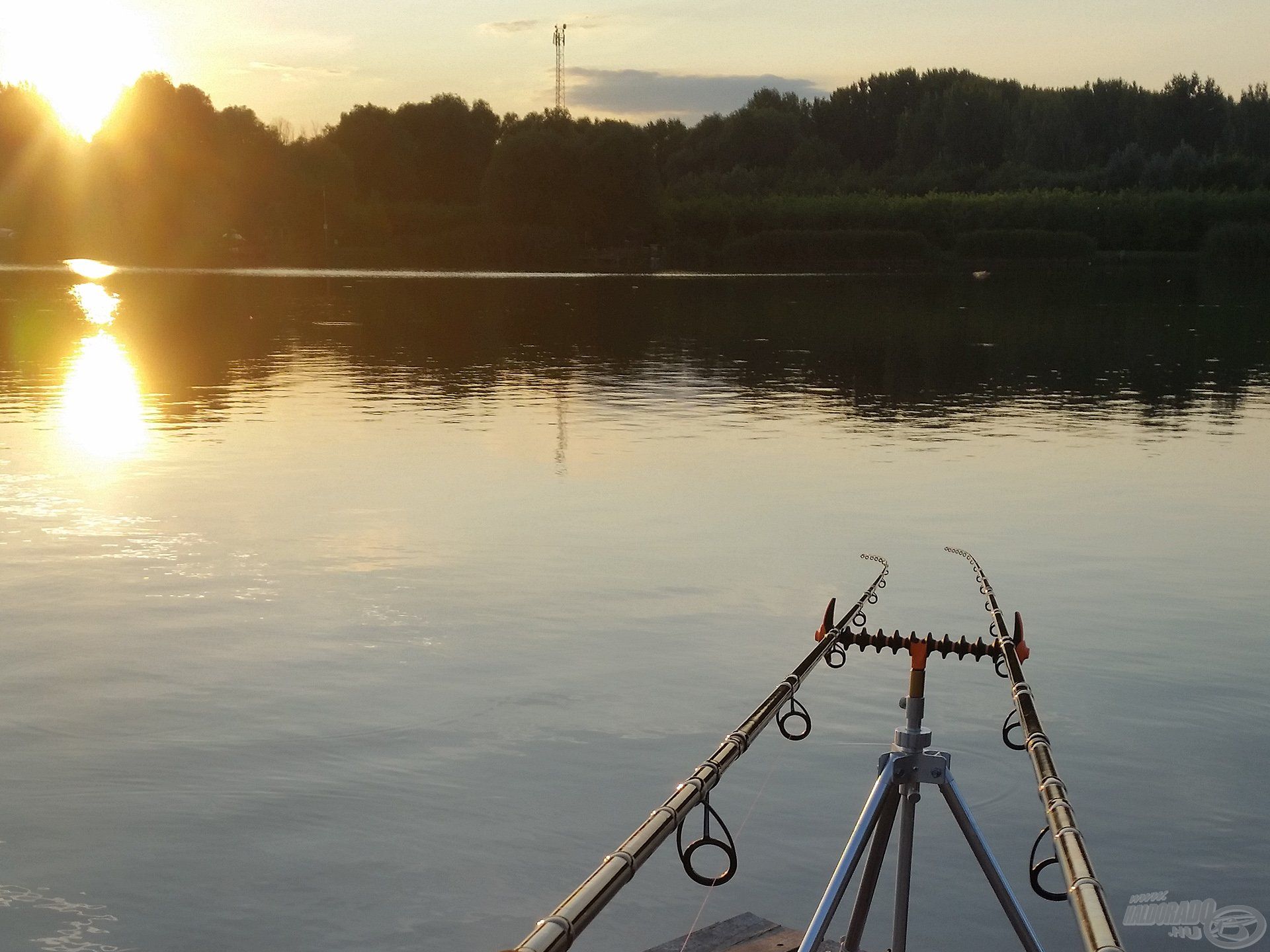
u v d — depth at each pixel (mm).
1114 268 80062
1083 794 5219
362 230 88188
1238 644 7234
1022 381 21703
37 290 47594
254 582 8320
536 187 83625
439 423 15781
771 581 8508
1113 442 14867
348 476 12094
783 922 4262
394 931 4164
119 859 4594
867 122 139125
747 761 5523
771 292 54531
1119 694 6426
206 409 16812
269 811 5000
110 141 88750
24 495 10984
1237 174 91312
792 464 13062
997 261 82125
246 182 88875
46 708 6051
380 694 6301
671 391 19703
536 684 6477
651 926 4258
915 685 2799
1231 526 10297
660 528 10039
